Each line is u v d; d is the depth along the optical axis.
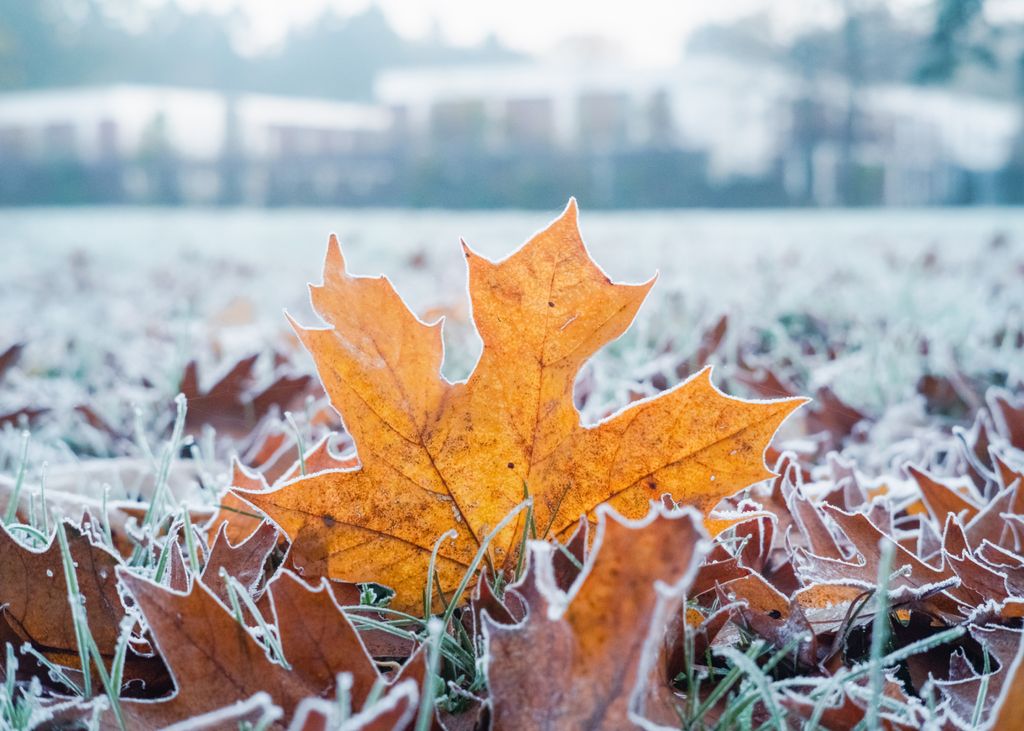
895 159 14.06
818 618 0.47
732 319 1.07
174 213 12.68
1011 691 0.39
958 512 0.54
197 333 1.33
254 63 26.52
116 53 23.56
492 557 0.48
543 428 0.47
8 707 0.42
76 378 1.20
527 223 6.89
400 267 2.87
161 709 0.42
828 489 0.58
